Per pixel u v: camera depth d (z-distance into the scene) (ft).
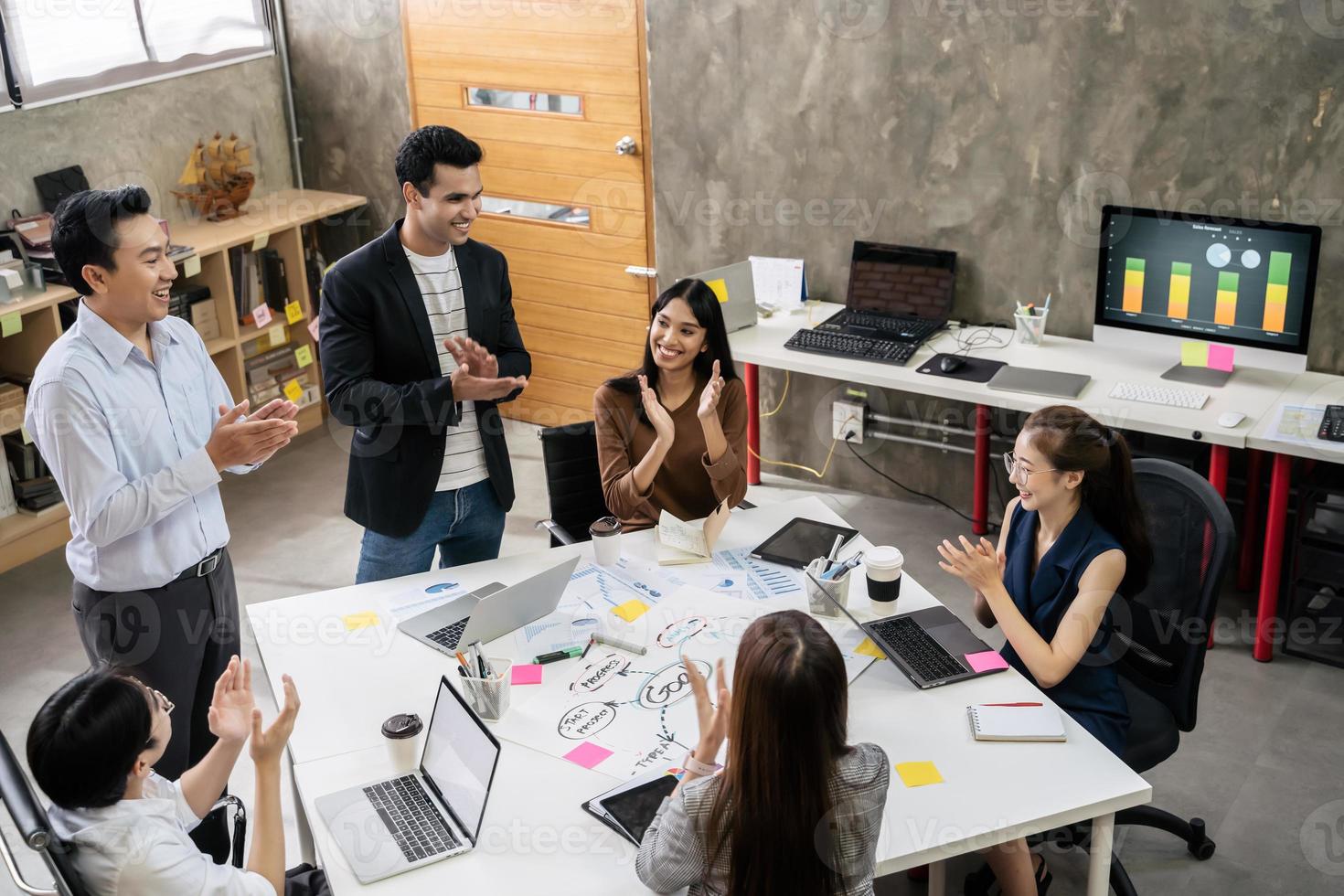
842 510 15.46
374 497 10.17
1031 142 13.35
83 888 6.14
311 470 16.97
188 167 16.56
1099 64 12.73
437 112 17.01
